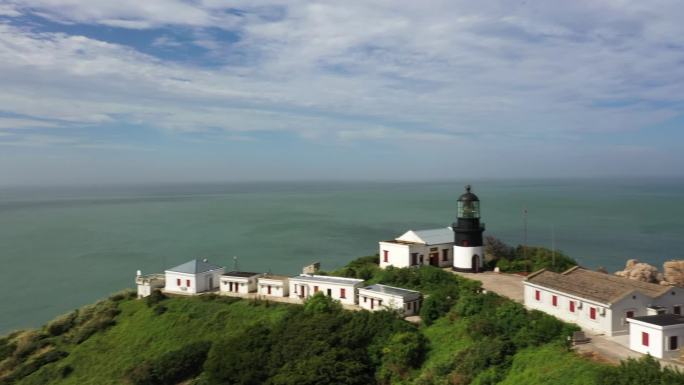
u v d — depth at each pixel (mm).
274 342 57094
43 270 138250
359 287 70562
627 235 165250
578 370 38719
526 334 46406
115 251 162000
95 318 78750
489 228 183125
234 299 76188
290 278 77688
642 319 43469
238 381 53188
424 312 58625
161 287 86812
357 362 50094
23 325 96875
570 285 54188
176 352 61938
